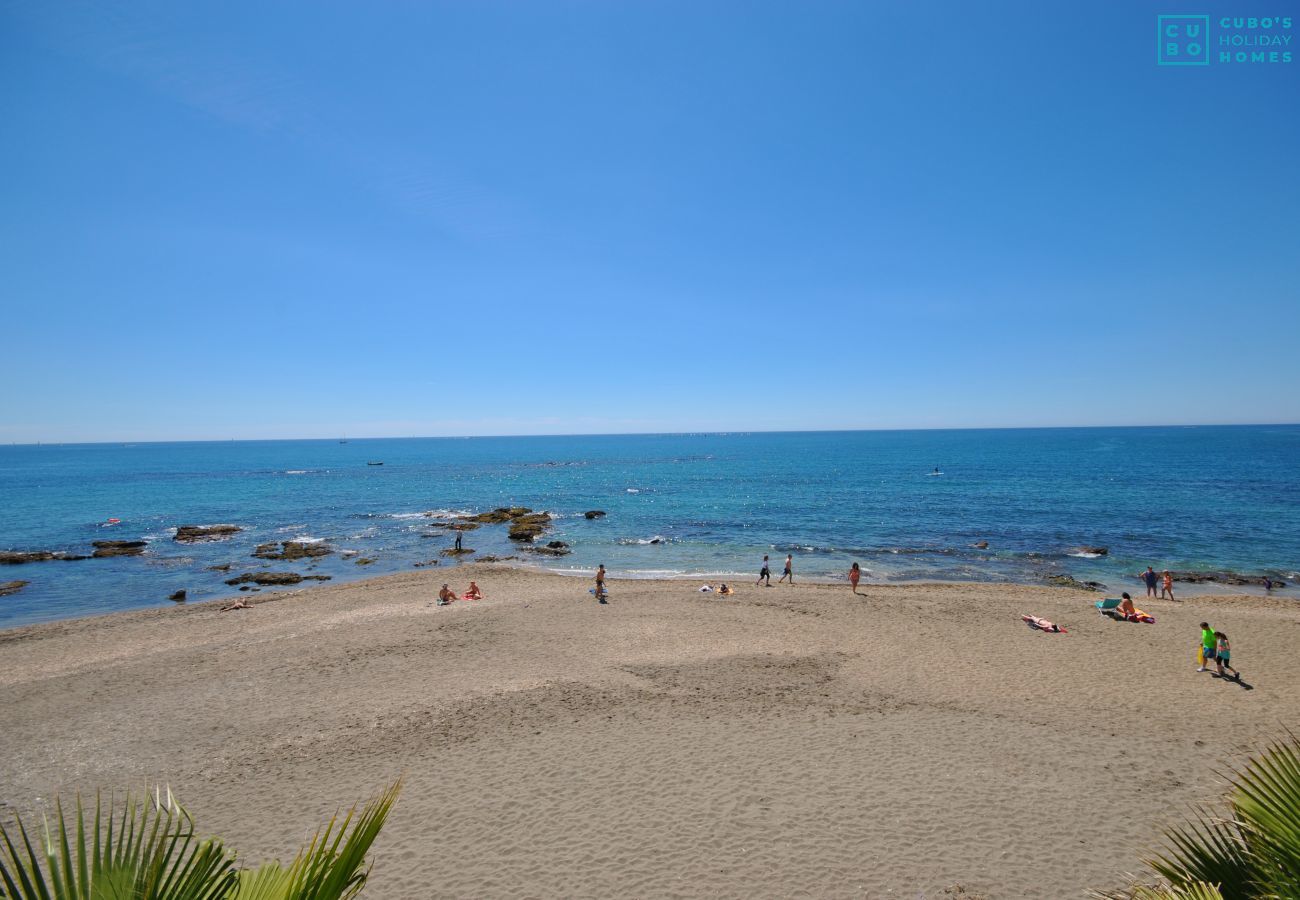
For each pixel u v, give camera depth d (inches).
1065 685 631.2
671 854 364.2
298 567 1462.8
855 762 466.3
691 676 661.9
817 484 3174.2
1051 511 2073.1
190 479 4153.5
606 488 3230.8
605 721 546.0
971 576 1288.1
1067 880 334.6
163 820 412.2
